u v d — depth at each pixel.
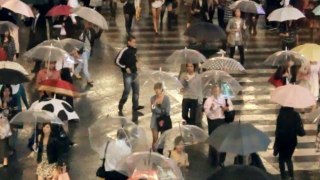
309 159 18.42
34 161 17.58
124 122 15.38
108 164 14.52
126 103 22.66
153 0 31.91
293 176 16.75
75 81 24.72
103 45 30.00
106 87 24.36
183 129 15.22
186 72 19.53
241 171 10.97
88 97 23.19
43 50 19.84
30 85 23.73
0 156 17.17
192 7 31.88
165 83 18.14
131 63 21.22
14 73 17.48
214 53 27.02
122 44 30.34
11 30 24.12
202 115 19.72
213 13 31.98
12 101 17.88
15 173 16.84
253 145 13.55
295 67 21.59
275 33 32.91
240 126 13.90
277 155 18.47
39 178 14.14
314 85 21.98
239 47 26.47
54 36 25.03
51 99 17.02
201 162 17.91
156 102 17.59
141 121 20.98
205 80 18.50
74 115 16.83
